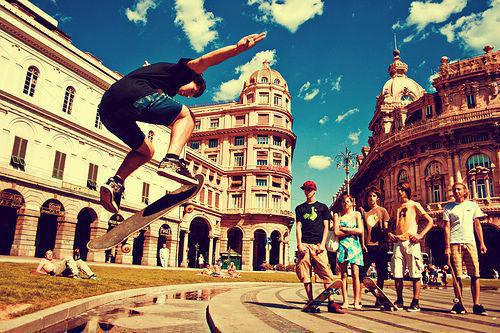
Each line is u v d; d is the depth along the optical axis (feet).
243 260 154.61
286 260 161.89
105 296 19.88
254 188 159.84
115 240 7.28
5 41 70.95
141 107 7.68
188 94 8.52
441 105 128.26
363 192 189.06
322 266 18.24
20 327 10.91
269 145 164.55
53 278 26.61
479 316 17.31
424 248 116.26
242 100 180.55
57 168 80.94
